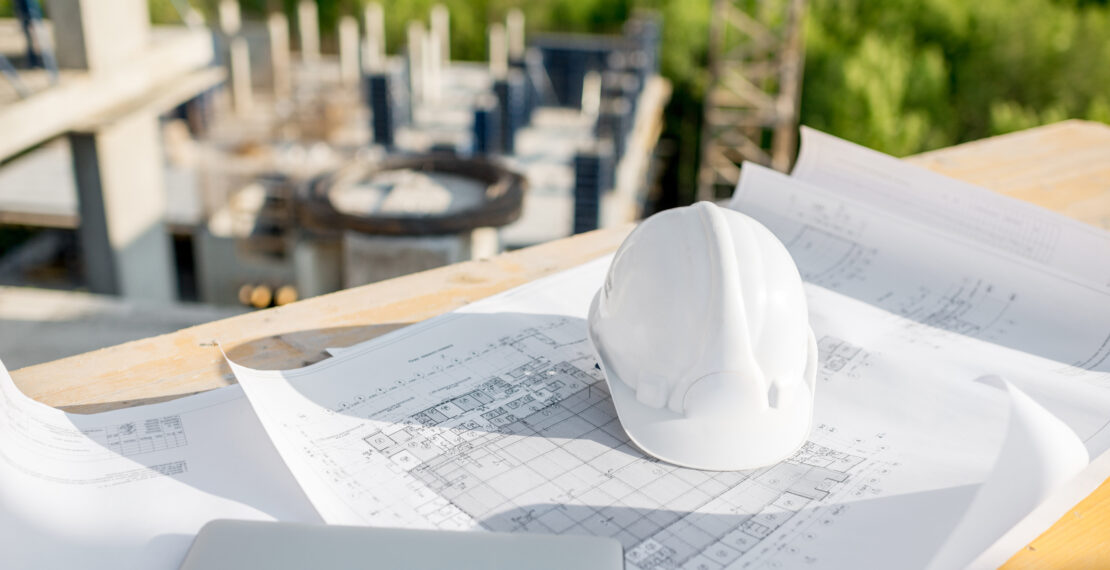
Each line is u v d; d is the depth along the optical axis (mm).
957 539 791
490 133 12227
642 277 989
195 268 14578
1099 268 1354
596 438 971
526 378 1084
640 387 979
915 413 1022
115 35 7516
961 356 1158
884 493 875
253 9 24859
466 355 1129
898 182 1549
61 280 13258
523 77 13586
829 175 1615
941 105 24594
